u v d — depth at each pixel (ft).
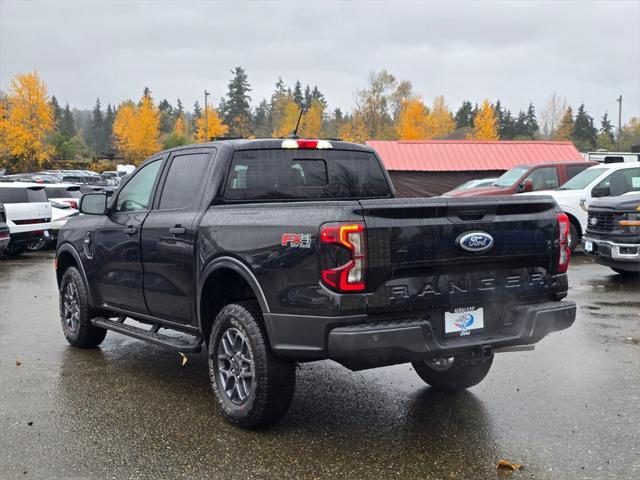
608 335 24.12
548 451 14.07
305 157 18.52
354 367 14.28
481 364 17.49
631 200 35.17
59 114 486.79
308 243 13.71
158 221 18.62
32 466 13.53
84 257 22.34
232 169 17.42
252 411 14.99
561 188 49.03
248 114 338.54
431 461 13.65
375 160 19.88
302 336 13.94
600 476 12.89
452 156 97.04
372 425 15.69
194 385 19.03
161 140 324.60
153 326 19.69
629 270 37.24
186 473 13.19
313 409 16.84
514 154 97.86
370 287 13.47
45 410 16.87
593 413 16.28
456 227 14.29
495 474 13.03
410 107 259.60
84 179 122.11
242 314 15.23
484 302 14.85
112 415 16.48
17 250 55.26
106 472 13.24
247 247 15.07
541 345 22.81
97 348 23.47
